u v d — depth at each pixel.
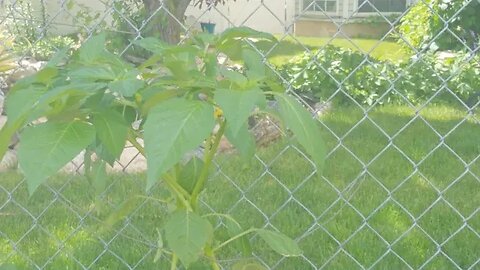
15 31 5.07
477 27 8.31
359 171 5.64
